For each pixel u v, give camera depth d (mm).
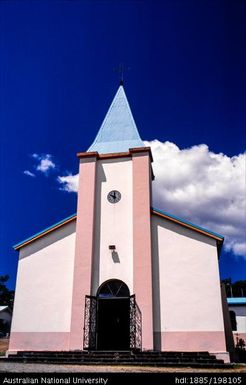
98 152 20141
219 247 17953
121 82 23703
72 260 17812
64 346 16312
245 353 22906
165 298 16375
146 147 18891
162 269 16859
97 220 18328
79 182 18984
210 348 15273
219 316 15688
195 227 17125
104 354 14164
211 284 16219
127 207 18297
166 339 15703
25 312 17250
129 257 17344
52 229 18469
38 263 18094
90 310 16406
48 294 17406
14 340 16812
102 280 17172
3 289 76938
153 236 17516
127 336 16484
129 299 16562
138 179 18391
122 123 21406
